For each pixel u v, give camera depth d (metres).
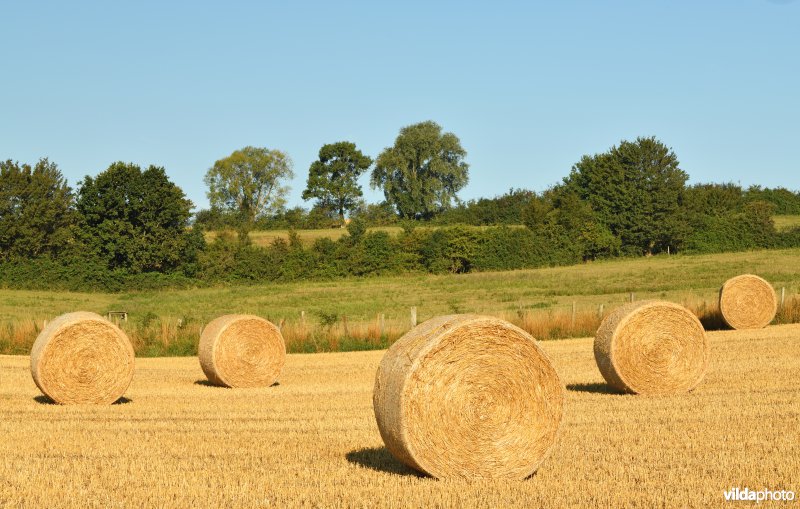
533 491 10.23
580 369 22.72
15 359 29.08
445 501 9.80
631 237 84.19
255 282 70.06
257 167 115.00
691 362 18.30
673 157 86.56
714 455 11.71
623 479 10.60
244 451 12.58
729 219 84.56
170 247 68.81
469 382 11.17
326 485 10.54
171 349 30.70
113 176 68.44
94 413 16.81
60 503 9.90
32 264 64.62
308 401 18.14
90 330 18.50
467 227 76.12
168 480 10.80
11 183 69.38
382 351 29.72
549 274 66.19
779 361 22.28
